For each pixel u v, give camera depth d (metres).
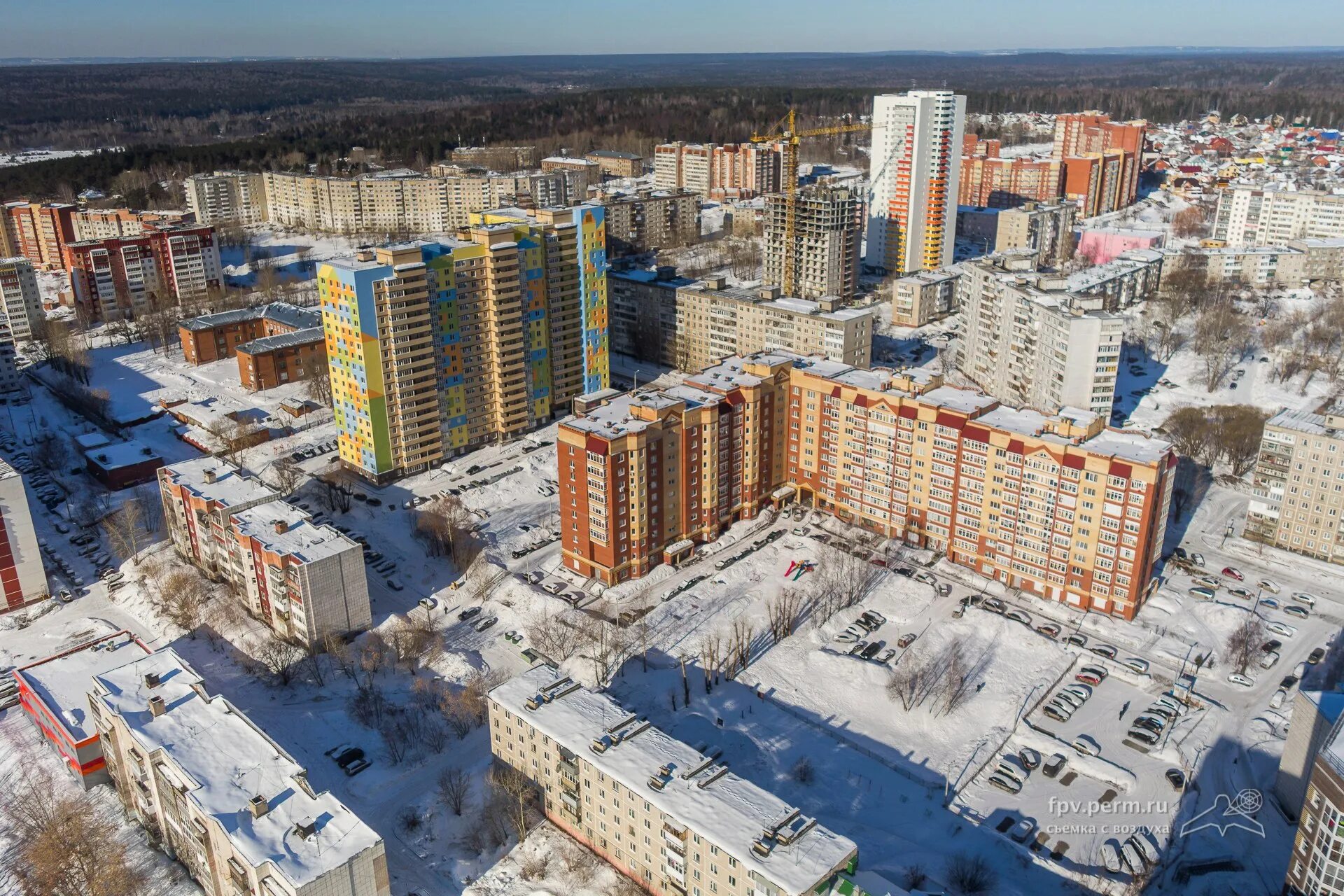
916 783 169.62
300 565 193.75
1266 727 179.38
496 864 151.00
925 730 182.12
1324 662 196.62
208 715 154.88
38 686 179.88
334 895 125.06
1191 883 148.50
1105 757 174.88
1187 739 177.62
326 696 190.88
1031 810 163.50
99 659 188.25
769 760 173.75
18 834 160.00
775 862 125.94
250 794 137.12
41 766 175.00
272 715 185.12
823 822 159.38
